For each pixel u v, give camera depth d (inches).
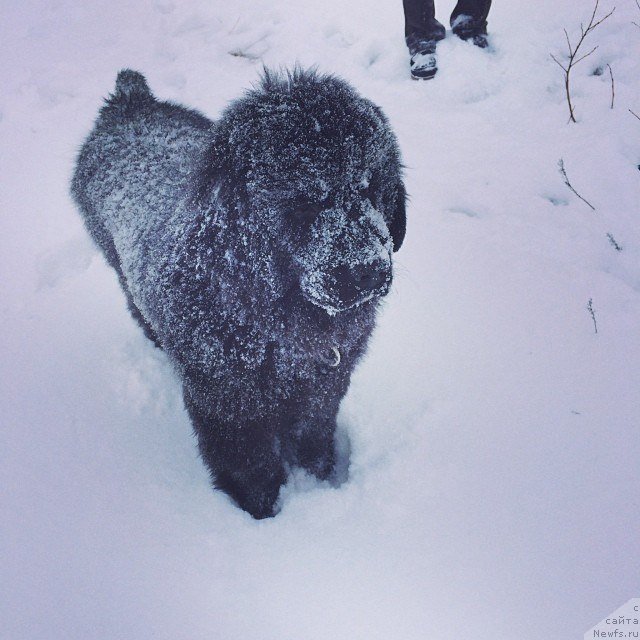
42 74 220.4
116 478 100.6
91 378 117.4
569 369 108.4
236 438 88.9
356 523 93.1
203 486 101.2
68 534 92.8
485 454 98.6
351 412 109.8
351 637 80.7
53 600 85.4
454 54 178.9
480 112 168.4
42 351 124.1
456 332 117.6
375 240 71.3
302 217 71.3
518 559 86.1
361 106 76.0
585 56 163.0
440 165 154.6
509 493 93.4
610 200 137.6
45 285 141.7
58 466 102.3
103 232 116.5
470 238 136.1
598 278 123.3
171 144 112.4
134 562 89.4
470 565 86.3
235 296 75.5
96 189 114.7
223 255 74.1
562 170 135.8
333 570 87.7
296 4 227.6
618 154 145.6
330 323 81.0
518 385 107.3
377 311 99.2
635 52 173.2
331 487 104.4
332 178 69.5
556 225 135.6
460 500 93.4
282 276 74.7
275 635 81.6
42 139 189.5
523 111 166.2
